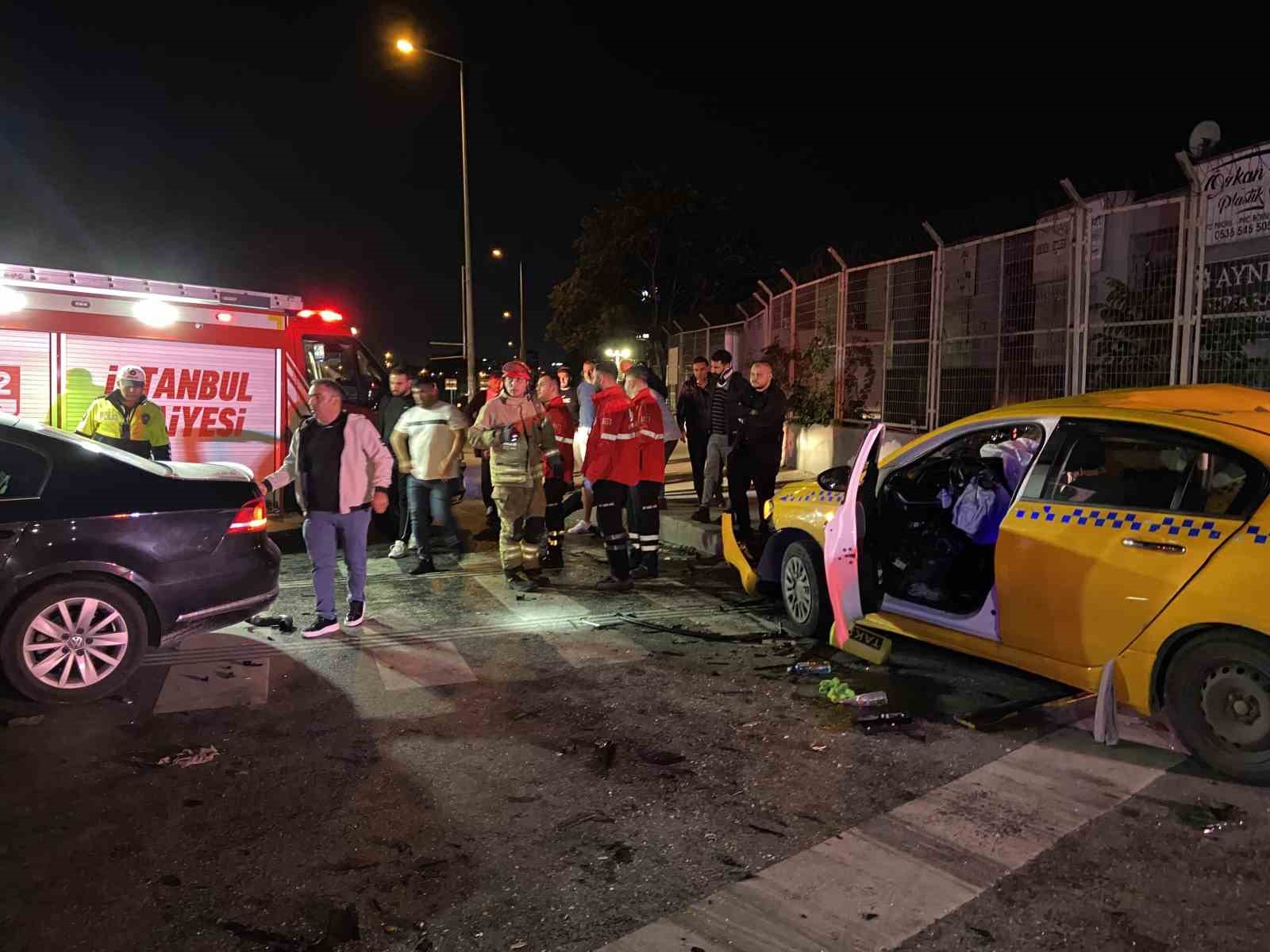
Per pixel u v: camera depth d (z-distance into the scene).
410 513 8.59
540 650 5.98
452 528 8.99
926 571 5.57
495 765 4.19
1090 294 9.09
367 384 11.65
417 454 8.32
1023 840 3.47
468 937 2.89
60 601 4.87
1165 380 8.40
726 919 2.98
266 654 5.85
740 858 3.37
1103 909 3.01
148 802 3.81
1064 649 4.45
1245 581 3.72
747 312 18.38
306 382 10.92
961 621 4.98
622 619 6.77
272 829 3.59
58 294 9.20
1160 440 4.25
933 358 11.44
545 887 3.18
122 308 9.53
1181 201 8.14
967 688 5.24
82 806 3.77
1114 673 4.23
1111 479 4.41
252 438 10.37
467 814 3.72
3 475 4.88
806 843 3.47
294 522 10.66
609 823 3.65
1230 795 3.80
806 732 4.57
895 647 6.02
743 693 5.16
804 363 14.90
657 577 8.23
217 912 3.03
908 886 3.16
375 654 5.85
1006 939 2.86
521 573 8.30
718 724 4.70
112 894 3.12
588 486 10.41
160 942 2.86
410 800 3.84
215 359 10.08
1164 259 8.55
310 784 3.99
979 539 5.25
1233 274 7.72
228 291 10.23
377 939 2.89
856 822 3.64
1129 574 4.12
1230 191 7.73
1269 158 7.41
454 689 5.20
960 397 11.03
